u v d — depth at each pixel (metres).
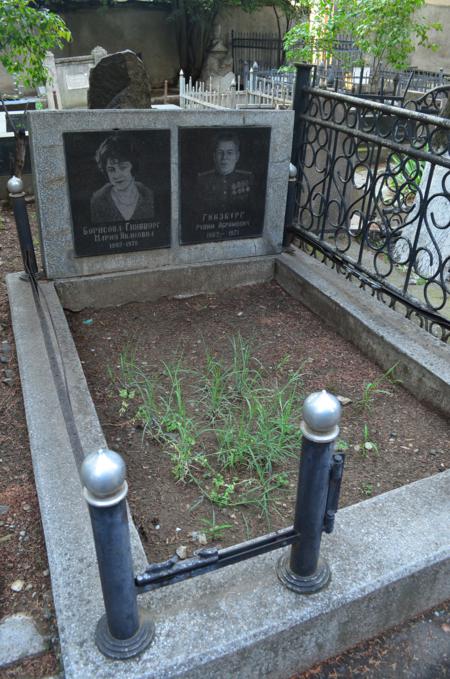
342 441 2.83
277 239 4.67
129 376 3.34
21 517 2.34
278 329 3.98
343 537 2.05
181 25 17.69
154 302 4.34
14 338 3.48
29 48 6.27
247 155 4.22
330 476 1.66
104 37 17.33
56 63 9.73
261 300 4.43
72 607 1.77
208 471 2.61
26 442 2.75
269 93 10.07
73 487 2.23
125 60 4.61
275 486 2.52
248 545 1.69
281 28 19.41
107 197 3.92
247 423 2.92
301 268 4.41
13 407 2.99
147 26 17.69
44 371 3.00
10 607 1.98
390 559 1.97
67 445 2.47
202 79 18.48
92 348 3.68
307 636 1.83
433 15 14.27
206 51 18.25
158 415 2.97
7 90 13.98
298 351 3.69
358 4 8.86
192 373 3.39
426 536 2.07
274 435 2.84
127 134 3.79
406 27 9.00
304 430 1.56
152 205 4.08
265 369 3.46
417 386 3.19
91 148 3.73
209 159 4.10
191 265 4.39
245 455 2.70
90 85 4.71
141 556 1.98
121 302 4.28
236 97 10.08
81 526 2.06
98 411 3.04
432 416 3.06
